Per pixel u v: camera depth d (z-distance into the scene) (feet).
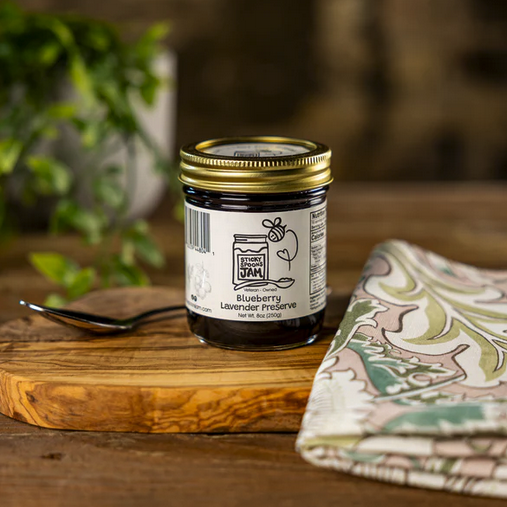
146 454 1.51
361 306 1.83
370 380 1.47
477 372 1.53
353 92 5.16
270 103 5.14
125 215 3.38
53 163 2.95
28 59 3.02
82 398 1.61
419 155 5.27
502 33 5.06
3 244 3.34
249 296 1.73
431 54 5.10
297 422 1.61
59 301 2.55
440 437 1.31
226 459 1.49
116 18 4.88
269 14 4.99
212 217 1.70
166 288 2.33
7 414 1.70
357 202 4.08
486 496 1.34
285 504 1.33
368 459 1.32
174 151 5.13
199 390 1.59
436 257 2.30
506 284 2.16
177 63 5.02
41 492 1.37
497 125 5.22
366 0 5.00
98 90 3.09
